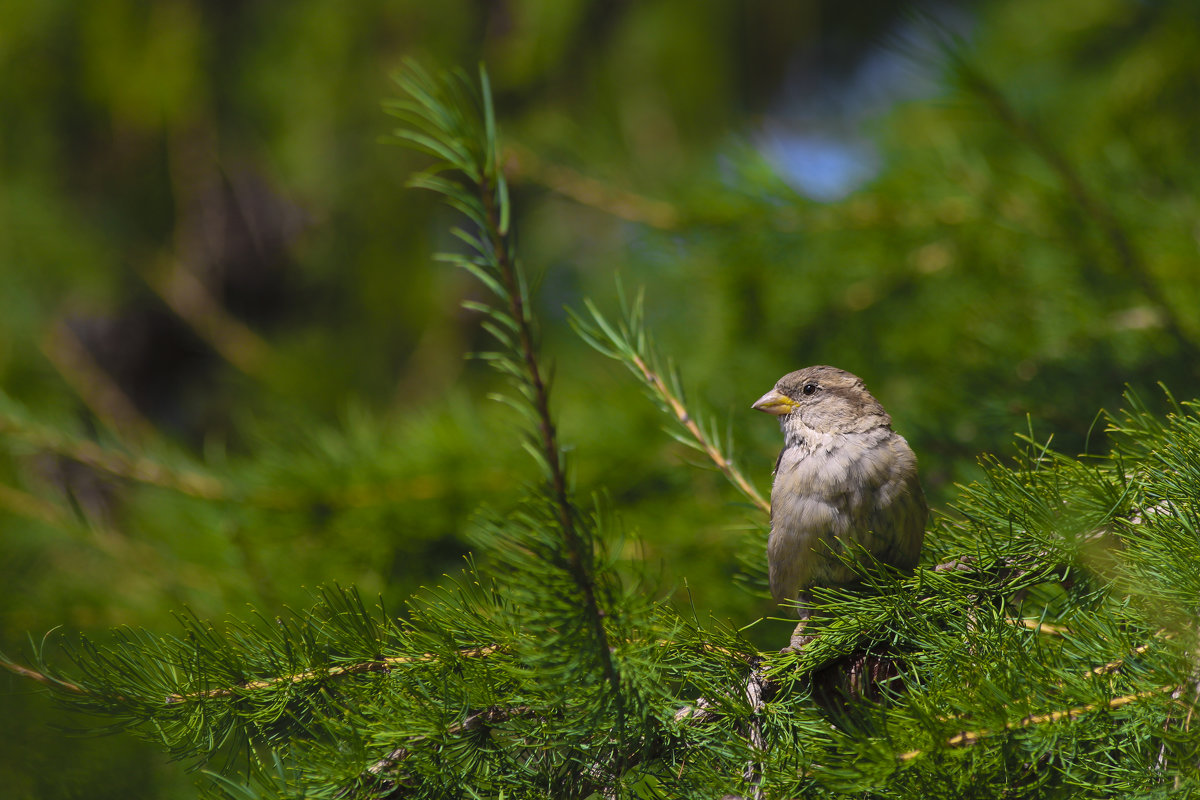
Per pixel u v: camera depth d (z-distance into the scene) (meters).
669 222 10.70
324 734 4.89
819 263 10.93
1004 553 5.02
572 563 3.89
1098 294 9.69
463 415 10.93
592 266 15.27
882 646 5.18
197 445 17.12
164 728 4.78
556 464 3.77
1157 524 4.55
